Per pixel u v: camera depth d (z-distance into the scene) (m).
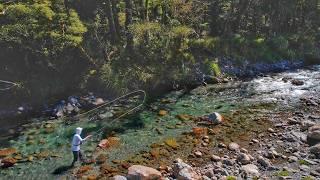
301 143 22.92
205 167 20.52
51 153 23.22
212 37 42.69
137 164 21.23
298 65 43.00
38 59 33.12
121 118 28.23
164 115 28.41
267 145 22.84
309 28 52.06
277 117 27.16
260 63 41.69
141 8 39.78
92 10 38.84
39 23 31.27
